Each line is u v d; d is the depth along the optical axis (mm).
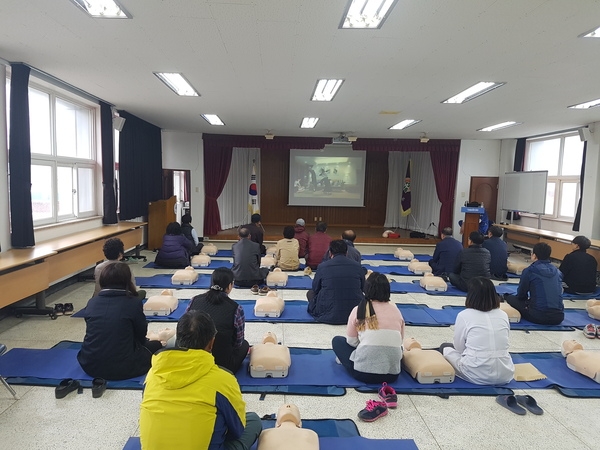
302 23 3010
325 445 2168
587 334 3955
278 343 3584
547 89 4949
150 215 8164
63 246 4539
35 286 3975
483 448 2215
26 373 2895
